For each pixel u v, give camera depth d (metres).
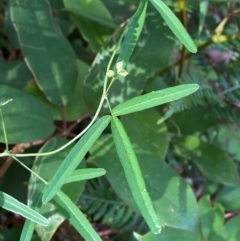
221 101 0.39
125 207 0.44
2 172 0.37
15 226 0.44
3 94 0.34
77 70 0.37
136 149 0.37
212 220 0.39
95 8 0.42
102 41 0.42
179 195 0.37
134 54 0.36
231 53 0.48
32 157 0.41
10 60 0.43
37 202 0.26
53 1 0.45
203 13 0.34
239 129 0.52
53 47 0.36
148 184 0.36
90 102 0.38
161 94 0.21
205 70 0.50
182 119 0.43
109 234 0.47
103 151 0.36
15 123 0.34
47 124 0.35
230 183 0.43
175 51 0.42
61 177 0.21
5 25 0.42
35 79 0.37
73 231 0.44
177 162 0.50
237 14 0.41
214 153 0.44
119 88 0.37
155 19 0.37
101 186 0.44
